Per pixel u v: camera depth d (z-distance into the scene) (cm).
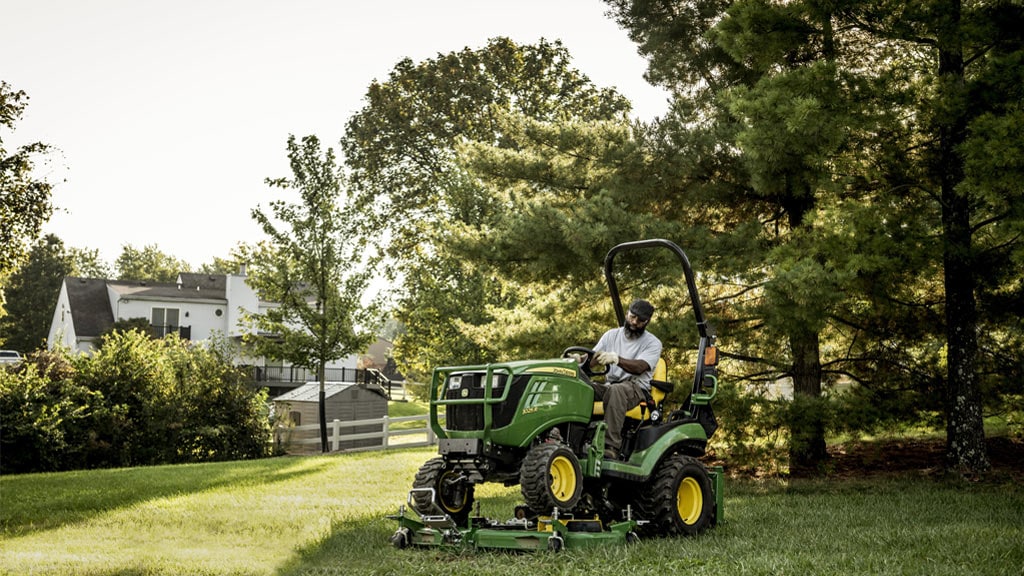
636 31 1592
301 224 2683
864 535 751
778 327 1223
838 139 1150
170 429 2497
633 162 1409
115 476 1681
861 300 1352
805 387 1395
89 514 1141
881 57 1419
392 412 4475
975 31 1122
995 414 1420
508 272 1498
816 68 1184
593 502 777
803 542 730
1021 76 1095
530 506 695
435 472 750
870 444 1661
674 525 764
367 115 3681
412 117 3616
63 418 2317
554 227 1398
